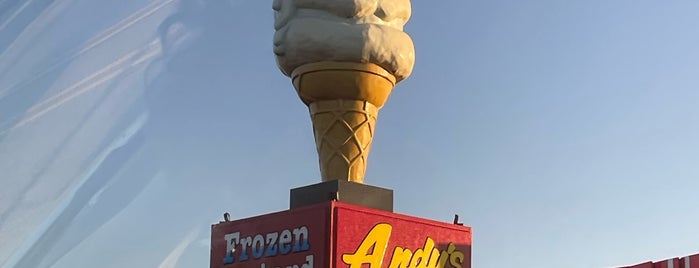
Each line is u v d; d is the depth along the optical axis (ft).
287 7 35.14
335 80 34.37
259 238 33.45
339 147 34.94
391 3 35.12
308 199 34.12
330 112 35.06
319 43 33.96
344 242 31.14
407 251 33.01
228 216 35.37
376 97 35.14
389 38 34.53
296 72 35.14
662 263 60.03
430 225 34.09
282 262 32.32
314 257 31.17
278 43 35.29
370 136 35.70
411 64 35.76
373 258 31.83
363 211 31.99
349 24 34.27
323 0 34.32
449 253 34.45
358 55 33.99
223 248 34.86
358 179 35.19
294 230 32.19
